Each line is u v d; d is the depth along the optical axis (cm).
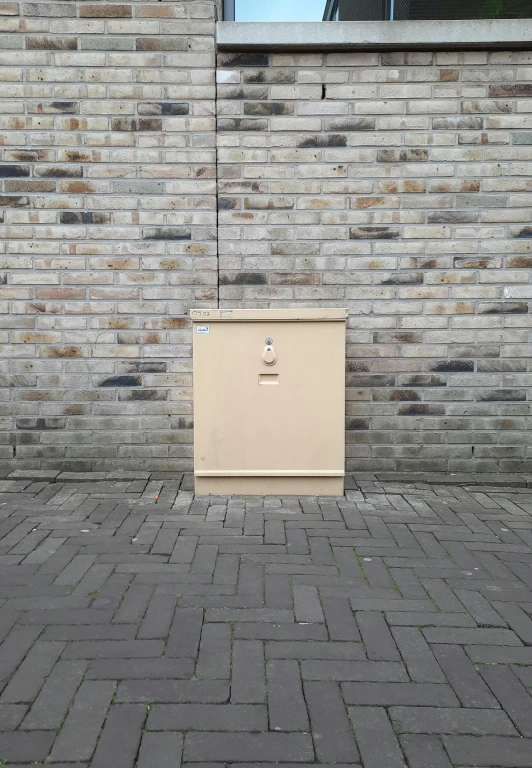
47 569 337
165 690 237
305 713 225
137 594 310
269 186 499
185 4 484
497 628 285
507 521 422
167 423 516
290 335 448
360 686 241
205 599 306
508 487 499
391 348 513
